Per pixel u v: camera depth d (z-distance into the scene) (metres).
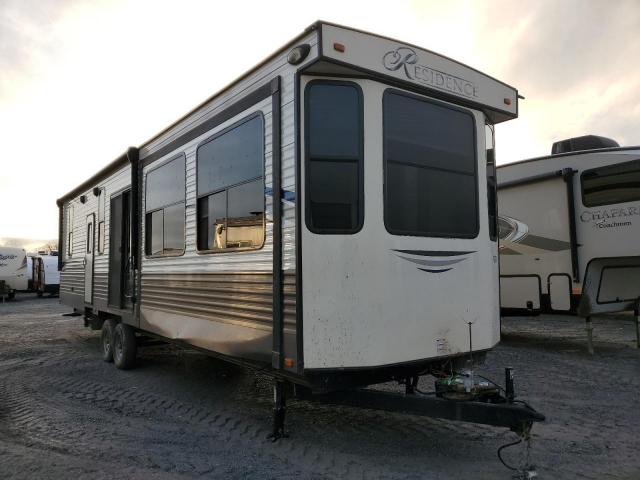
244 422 4.74
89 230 8.94
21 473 3.59
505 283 8.95
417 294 3.90
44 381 6.54
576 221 8.00
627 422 4.69
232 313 4.43
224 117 4.66
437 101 4.14
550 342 8.98
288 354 3.68
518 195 8.80
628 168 7.48
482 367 6.97
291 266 3.67
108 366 7.43
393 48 3.82
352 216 3.68
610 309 8.20
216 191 4.78
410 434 4.33
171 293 5.65
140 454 3.98
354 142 3.71
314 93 3.68
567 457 3.88
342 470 3.62
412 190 3.96
